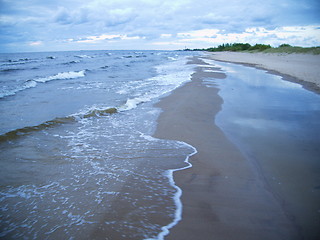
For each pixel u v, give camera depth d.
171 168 3.51
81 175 3.29
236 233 2.18
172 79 13.53
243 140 4.59
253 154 3.95
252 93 9.38
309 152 4.02
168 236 2.13
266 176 3.24
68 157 3.88
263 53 43.84
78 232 2.16
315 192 2.85
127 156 3.93
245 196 2.78
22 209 2.52
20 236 2.12
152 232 2.18
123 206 2.58
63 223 2.29
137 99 8.23
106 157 3.89
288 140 4.58
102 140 4.69
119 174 3.32
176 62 29.73
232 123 5.66
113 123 5.85
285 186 2.98
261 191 2.88
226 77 14.23
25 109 7.14
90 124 5.77
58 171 3.41
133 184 3.05
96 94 9.59
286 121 5.82
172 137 4.79
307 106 7.33
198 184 3.06
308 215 2.44
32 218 2.37
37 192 2.85
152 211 2.50
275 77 14.22
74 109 7.20
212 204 2.63
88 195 2.79
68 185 3.01
